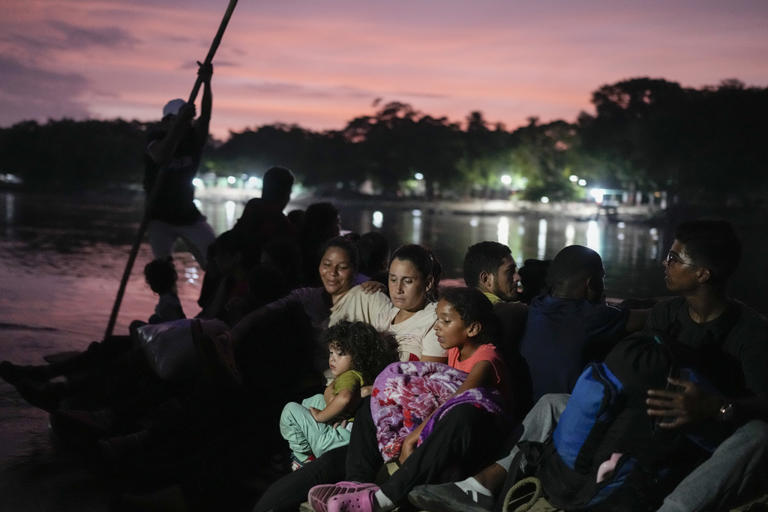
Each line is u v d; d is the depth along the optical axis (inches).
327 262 201.5
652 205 3201.3
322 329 201.6
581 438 141.1
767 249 1325.0
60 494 185.2
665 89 3988.7
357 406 172.9
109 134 6289.4
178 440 192.1
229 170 6589.6
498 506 150.3
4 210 1994.3
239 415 194.1
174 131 256.2
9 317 387.9
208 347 188.2
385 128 5693.9
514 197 4564.5
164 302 259.9
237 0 248.1
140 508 179.2
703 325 148.3
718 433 138.6
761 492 137.9
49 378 233.3
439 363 166.9
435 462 149.7
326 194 5172.2
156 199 279.0
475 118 5841.5
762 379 140.3
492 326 165.9
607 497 137.6
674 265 147.6
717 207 3011.8
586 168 3946.9
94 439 197.5
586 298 171.3
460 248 1082.7
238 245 252.4
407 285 182.9
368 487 155.2
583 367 165.9
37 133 6166.3
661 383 136.8
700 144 3026.6
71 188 5531.5
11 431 226.1
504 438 157.0
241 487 188.5
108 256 763.4
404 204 4141.2
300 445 177.6
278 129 6929.1
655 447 136.8
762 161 2903.5
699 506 132.8
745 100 3068.4
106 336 252.5
